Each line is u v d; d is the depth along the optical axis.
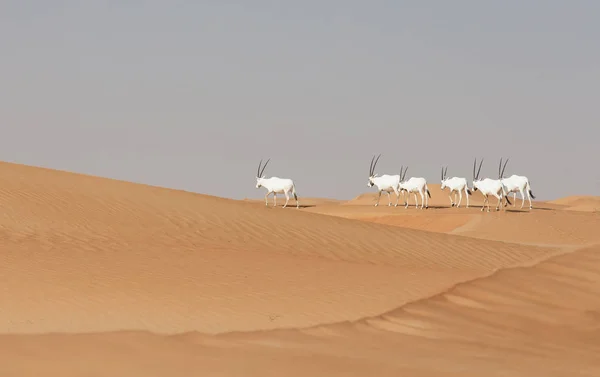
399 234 65.31
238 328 29.80
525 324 39.00
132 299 31.97
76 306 29.89
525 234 88.31
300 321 32.12
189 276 38.09
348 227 66.00
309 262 46.66
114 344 25.34
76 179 69.75
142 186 72.31
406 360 27.55
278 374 23.52
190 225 57.38
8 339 24.48
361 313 34.91
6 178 63.50
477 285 44.84
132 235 50.50
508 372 27.05
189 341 27.09
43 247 42.34
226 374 22.95
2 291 31.03
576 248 63.25
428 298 40.03
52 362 22.30
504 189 108.19
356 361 26.39
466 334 34.94
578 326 39.78
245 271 41.03
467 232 90.75
